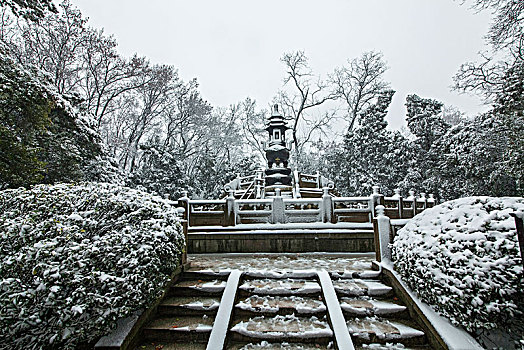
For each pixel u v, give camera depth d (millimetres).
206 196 24469
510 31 9625
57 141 9758
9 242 3285
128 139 26141
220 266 5758
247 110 34156
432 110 19188
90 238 3586
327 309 4035
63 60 18734
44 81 9695
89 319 3070
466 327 3225
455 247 3543
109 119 25672
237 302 4348
